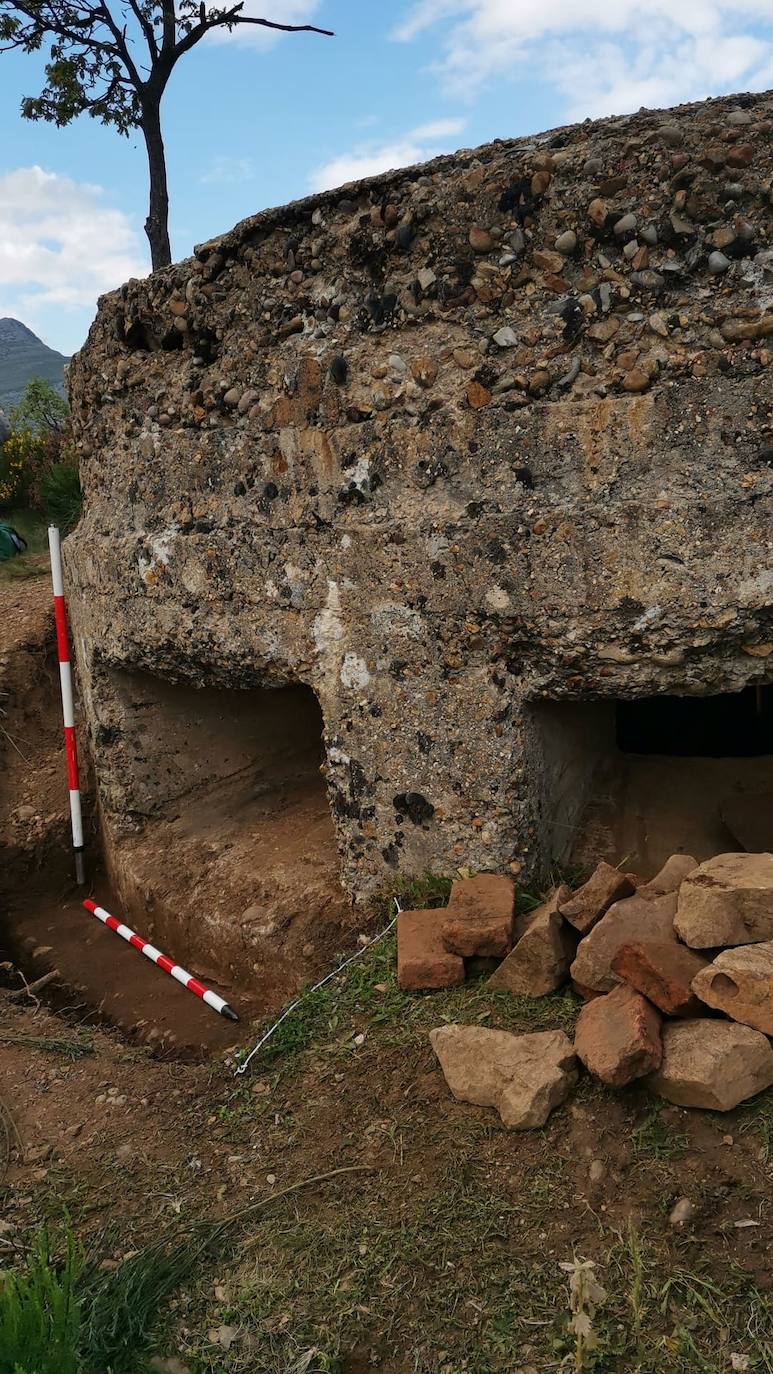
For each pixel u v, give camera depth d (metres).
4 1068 3.18
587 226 3.01
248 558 3.71
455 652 3.28
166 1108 2.89
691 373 2.88
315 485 3.50
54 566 4.93
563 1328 1.96
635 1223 2.15
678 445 2.90
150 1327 2.09
